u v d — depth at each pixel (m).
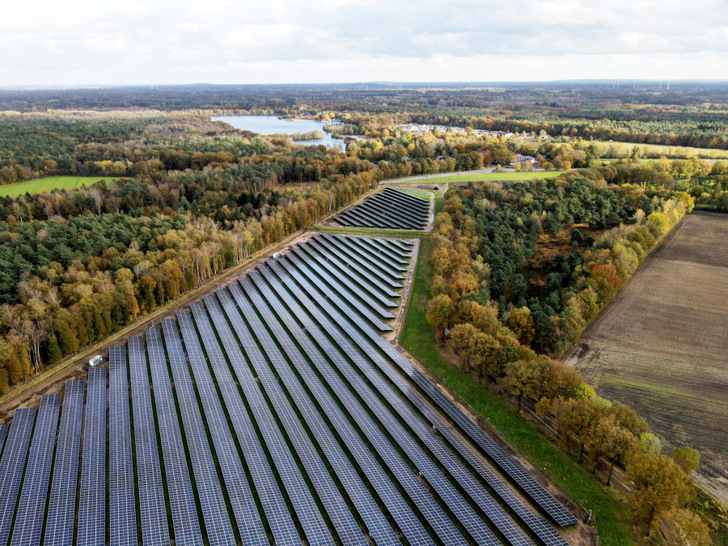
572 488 80.75
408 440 90.56
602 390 105.19
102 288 130.38
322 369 113.25
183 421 95.12
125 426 93.25
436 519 73.69
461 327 112.88
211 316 137.75
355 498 77.38
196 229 181.62
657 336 125.25
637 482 73.31
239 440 90.19
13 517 75.62
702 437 91.81
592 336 125.81
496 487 80.06
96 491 78.62
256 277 165.75
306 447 88.69
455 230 187.38
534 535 72.00
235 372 111.56
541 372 96.94
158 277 141.38
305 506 75.81
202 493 77.94
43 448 88.12
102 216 191.12
